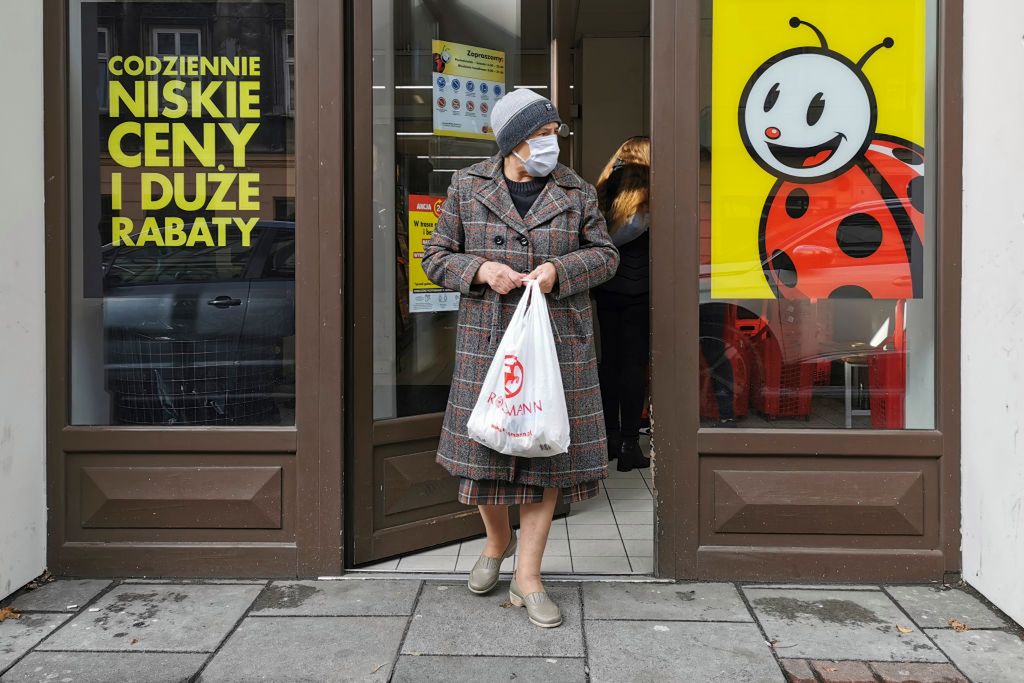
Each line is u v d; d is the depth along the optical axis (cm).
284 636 231
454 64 322
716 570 273
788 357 277
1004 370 241
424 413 309
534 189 242
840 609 250
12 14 257
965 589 265
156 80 280
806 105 276
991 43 249
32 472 267
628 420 433
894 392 276
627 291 416
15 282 258
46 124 275
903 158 275
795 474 272
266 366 282
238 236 282
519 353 217
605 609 251
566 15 348
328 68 274
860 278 277
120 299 282
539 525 244
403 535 297
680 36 271
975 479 259
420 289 310
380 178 297
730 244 277
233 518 276
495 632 234
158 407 283
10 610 248
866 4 273
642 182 408
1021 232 233
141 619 243
